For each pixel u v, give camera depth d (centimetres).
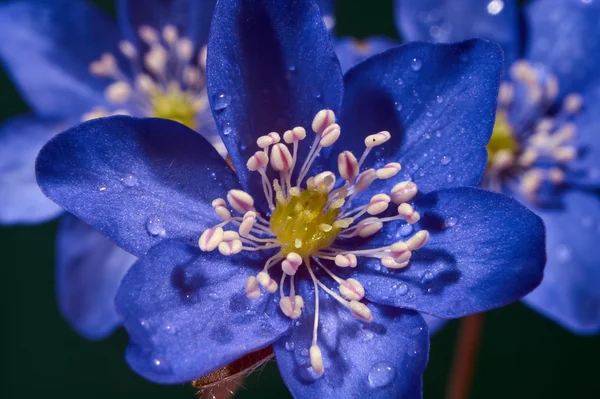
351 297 9
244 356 9
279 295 9
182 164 9
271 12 9
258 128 9
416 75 9
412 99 9
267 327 9
